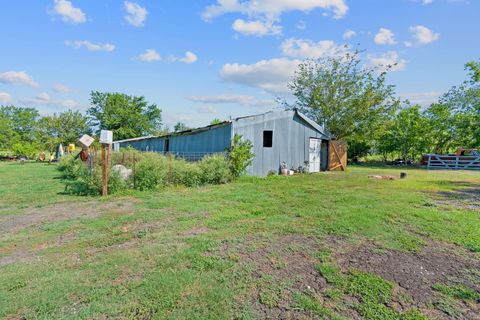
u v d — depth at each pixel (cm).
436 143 2295
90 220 477
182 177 850
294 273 280
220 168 923
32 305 223
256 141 1170
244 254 326
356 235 391
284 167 1295
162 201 625
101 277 269
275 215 502
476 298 237
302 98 2222
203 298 233
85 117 3425
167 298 232
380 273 280
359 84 2041
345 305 226
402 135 2269
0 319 208
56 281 260
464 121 2064
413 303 229
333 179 1066
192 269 286
